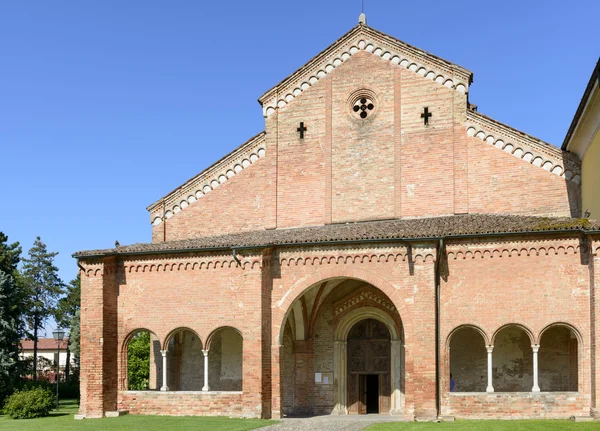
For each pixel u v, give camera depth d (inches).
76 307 3570.4
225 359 1488.7
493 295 1175.6
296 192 1483.8
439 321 1190.3
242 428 1071.0
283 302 1270.9
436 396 1159.6
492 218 1296.8
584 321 1128.8
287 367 1488.7
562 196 1327.5
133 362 2615.7
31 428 1143.6
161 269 1353.3
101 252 1352.1
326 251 1258.0
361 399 1462.8
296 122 1509.6
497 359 1302.9
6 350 1835.6
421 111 1429.6
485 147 1382.9
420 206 1401.3
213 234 1534.2
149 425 1139.9
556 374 1257.4
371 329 1473.9
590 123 1184.2
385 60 1470.2
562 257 1152.2
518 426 1019.9
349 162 1460.4
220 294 1307.8
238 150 1537.9
